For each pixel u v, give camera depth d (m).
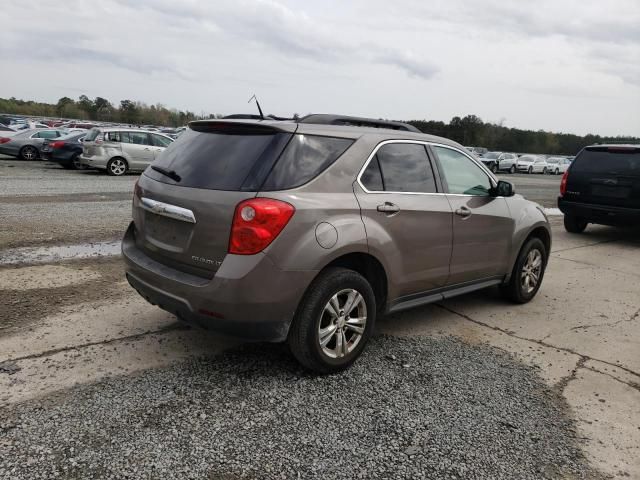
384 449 2.83
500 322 4.97
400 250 3.90
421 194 4.12
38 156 23.00
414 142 4.22
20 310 4.53
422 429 3.04
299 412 3.14
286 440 2.85
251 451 2.74
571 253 8.55
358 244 3.52
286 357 3.88
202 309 3.21
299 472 2.60
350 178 3.60
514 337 4.59
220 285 3.12
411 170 4.12
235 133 3.55
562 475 2.71
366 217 3.62
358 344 3.75
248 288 3.11
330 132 3.62
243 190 3.18
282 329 3.31
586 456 2.88
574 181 9.77
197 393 3.29
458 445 2.91
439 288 4.45
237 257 3.12
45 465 2.54
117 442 2.74
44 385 3.28
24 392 3.18
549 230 5.77
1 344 3.83
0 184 13.26
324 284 3.40
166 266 3.56
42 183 14.02
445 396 3.45
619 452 2.94
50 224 8.35
